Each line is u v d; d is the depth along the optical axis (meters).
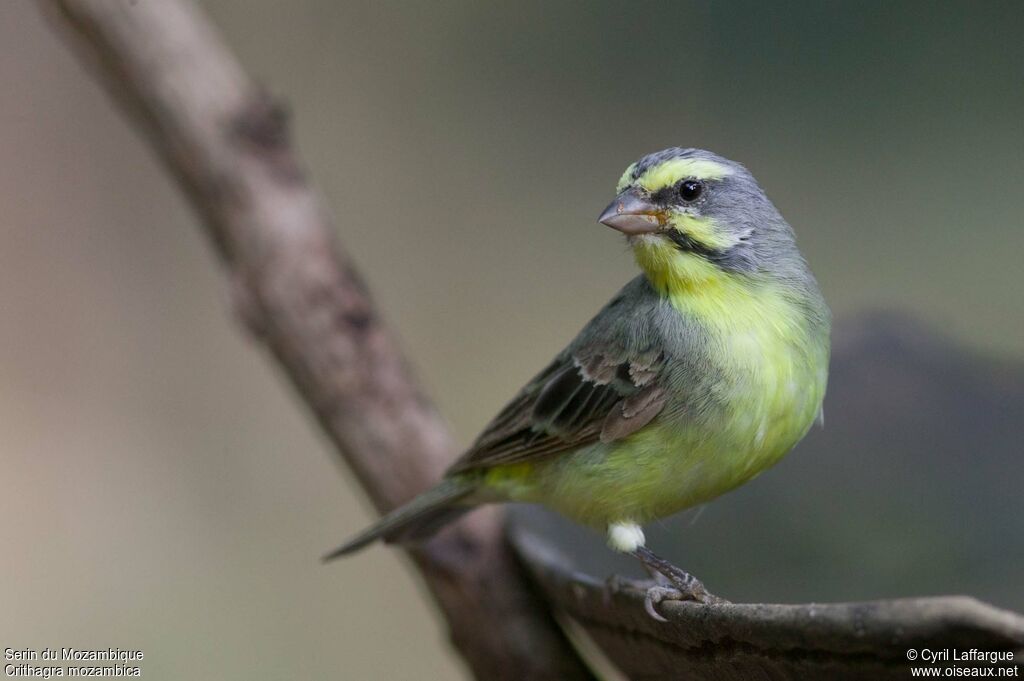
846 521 7.75
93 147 15.70
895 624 3.48
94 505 13.97
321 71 16.38
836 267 15.09
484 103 16.69
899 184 15.34
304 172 8.69
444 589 7.91
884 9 15.46
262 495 14.35
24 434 14.40
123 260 15.55
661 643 5.07
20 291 15.19
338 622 13.18
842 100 15.66
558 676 7.80
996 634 3.33
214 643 12.88
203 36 8.62
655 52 16.44
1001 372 8.59
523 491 7.54
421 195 16.34
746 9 16.02
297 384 8.52
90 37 8.47
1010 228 14.80
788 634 3.86
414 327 15.74
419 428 8.34
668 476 6.85
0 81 15.61
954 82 15.30
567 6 16.67
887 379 8.52
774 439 6.71
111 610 12.95
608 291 16.06
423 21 16.59
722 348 6.64
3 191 15.39
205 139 8.42
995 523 7.67
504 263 16.17
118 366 15.13
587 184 16.42
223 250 8.66
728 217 6.86
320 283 8.39
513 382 15.42
